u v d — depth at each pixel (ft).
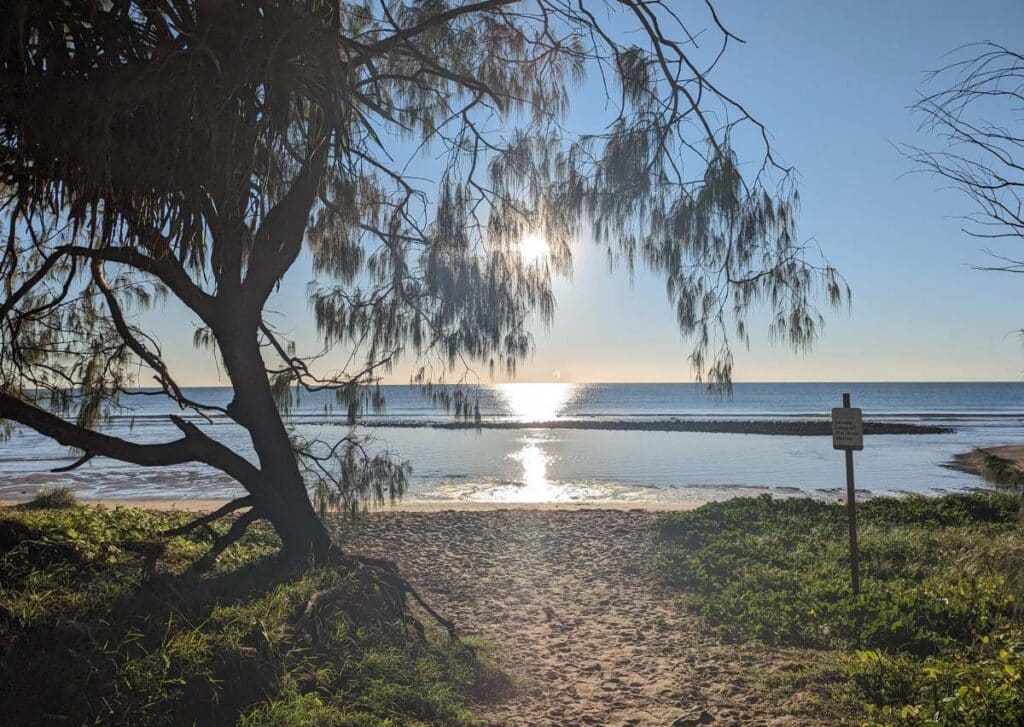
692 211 13.11
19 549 20.79
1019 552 18.06
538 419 230.68
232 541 24.40
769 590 27.17
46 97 15.02
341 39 17.52
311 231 25.26
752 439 152.15
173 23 16.16
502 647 21.77
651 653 21.42
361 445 24.56
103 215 17.85
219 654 15.53
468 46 21.89
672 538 38.93
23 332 23.00
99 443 22.13
